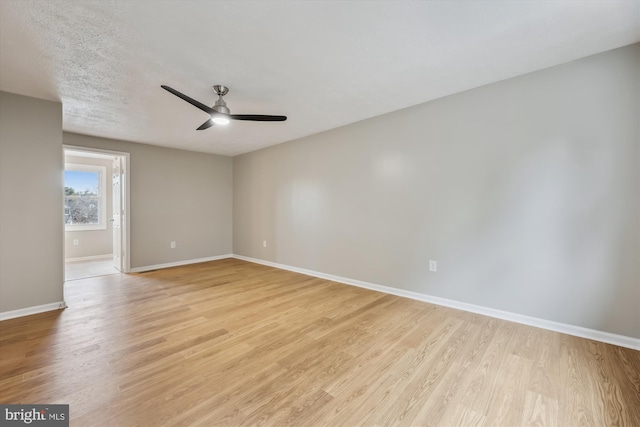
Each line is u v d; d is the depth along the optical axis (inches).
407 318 107.3
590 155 88.6
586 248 89.8
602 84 86.4
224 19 68.3
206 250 224.7
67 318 107.7
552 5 64.8
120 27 70.9
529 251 99.8
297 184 184.1
